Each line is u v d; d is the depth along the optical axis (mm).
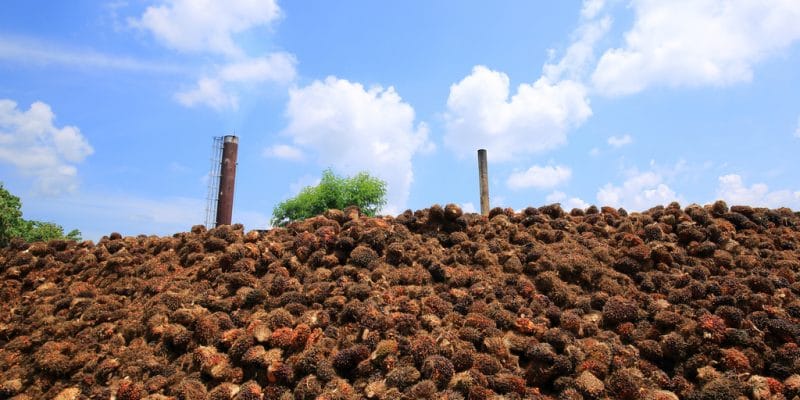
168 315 6625
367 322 5883
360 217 9070
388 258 7496
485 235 8250
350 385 5309
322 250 7703
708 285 6477
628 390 5047
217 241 8414
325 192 25656
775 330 5621
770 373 5297
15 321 7574
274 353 5684
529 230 8438
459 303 6352
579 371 5301
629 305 6176
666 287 6742
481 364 5277
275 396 5328
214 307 6750
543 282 6750
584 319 6148
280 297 6688
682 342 5508
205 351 5883
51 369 6047
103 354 6246
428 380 5020
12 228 18812
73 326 6879
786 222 8742
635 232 8148
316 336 5898
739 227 8406
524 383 5102
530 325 5805
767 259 7320
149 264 8320
